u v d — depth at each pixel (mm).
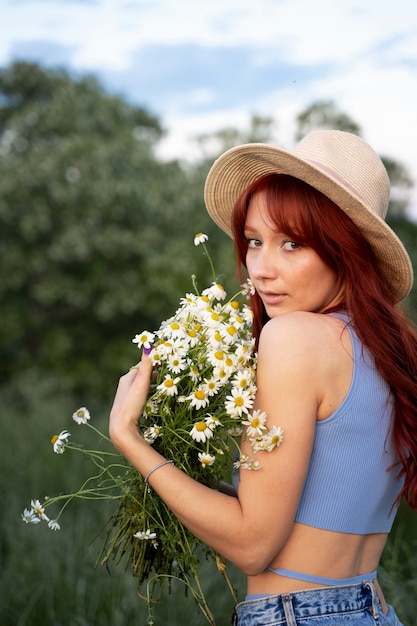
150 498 1691
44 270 14094
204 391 1595
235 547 1485
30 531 4160
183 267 13023
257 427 1479
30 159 14086
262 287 1666
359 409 1536
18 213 14023
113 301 13242
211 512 1490
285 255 1643
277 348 1513
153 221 13930
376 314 1613
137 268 13648
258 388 1534
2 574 3684
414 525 3820
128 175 14305
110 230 13477
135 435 1587
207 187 1889
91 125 15430
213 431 1623
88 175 13805
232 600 3252
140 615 3164
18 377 13273
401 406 1584
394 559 2852
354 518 1559
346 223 1612
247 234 1701
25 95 16156
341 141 1721
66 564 3615
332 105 10812
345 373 1541
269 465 1469
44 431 7551
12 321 13742
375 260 1710
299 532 1536
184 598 3213
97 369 13609
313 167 1543
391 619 1631
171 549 1693
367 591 1582
